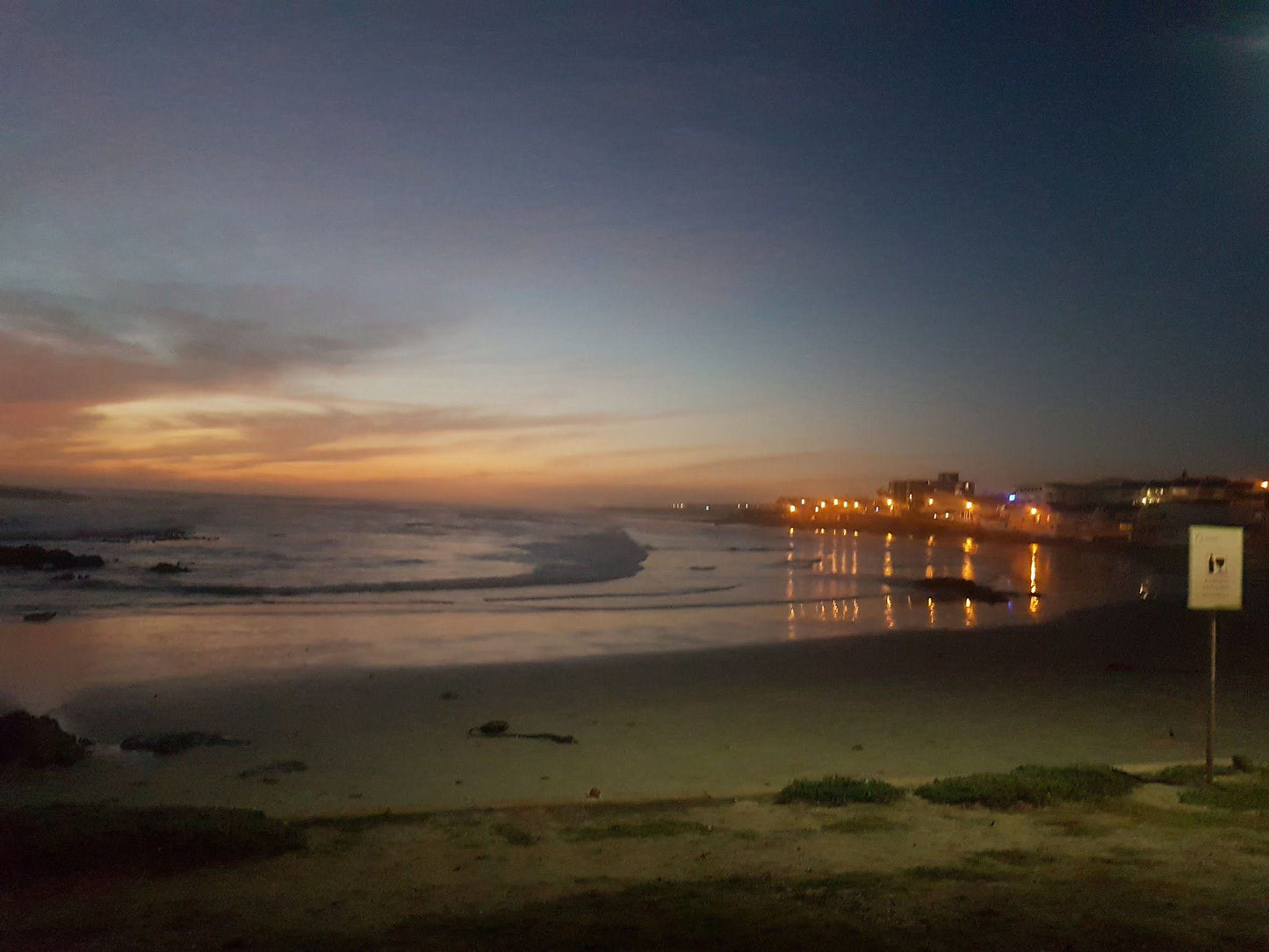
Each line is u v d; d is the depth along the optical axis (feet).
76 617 72.79
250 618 74.59
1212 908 16.22
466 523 310.45
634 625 76.38
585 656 60.70
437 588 103.86
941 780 28.19
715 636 71.20
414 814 25.79
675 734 39.29
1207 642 69.87
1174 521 241.96
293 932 15.97
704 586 115.85
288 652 59.98
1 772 32.58
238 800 29.22
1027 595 110.63
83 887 19.31
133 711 43.01
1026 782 26.73
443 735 38.99
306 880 19.65
